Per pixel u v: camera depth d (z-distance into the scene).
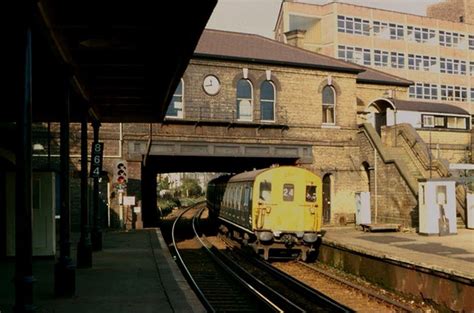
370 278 15.41
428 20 65.94
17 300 6.59
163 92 13.39
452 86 66.88
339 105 29.50
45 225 14.55
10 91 13.27
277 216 19.30
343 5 61.34
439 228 20.56
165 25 8.52
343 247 17.20
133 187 24.91
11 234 14.23
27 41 6.72
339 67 29.27
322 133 29.00
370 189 28.58
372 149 28.36
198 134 26.50
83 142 13.75
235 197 23.19
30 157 6.73
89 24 8.45
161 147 25.73
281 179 19.44
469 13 70.62
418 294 12.82
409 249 16.00
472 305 10.75
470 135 32.28
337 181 29.12
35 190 14.52
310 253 20.27
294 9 61.56
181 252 21.56
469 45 68.50
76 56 10.43
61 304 8.99
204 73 26.83
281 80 28.34
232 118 27.19
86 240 13.32
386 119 32.72
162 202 56.00
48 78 11.44
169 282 11.04
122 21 8.36
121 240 19.69
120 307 8.76
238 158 28.22
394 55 63.47
